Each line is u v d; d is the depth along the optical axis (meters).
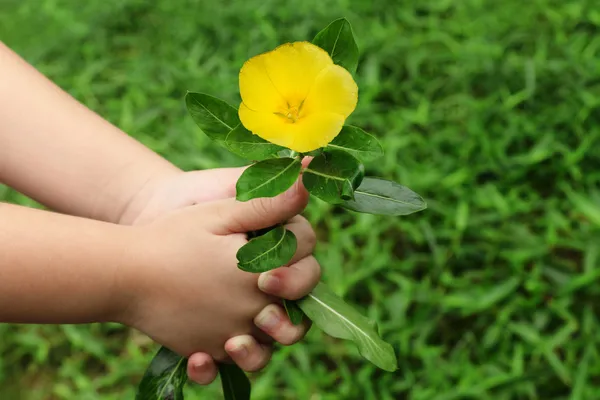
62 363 0.83
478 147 0.92
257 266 0.41
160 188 0.53
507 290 0.78
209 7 1.22
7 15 1.34
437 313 0.80
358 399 0.75
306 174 0.39
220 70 1.09
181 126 1.01
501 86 1.00
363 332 0.46
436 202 0.88
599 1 1.10
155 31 1.22
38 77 0.54
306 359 0.77
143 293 0.46
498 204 0.85
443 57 1.05
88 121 0.54
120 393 0.80
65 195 0.52
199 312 0.47
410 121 0.97
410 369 0.77
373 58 1.05
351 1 1.16
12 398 0.81
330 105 0.38
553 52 1.04
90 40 1.22
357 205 0.43
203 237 0.46
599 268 0.78
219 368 0.50
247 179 0.39
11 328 0.86
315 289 0.48
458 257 0.84
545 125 0.93
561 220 0.84
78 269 0.45
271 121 0.38
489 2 1.14
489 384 0.72
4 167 0.52
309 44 0.38
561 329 0.75
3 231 0.45
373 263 0.82
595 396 0.70
